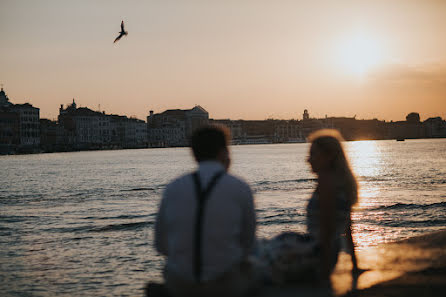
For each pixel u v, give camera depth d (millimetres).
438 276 6188
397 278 6086
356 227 23438
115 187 55719
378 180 55688
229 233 4098
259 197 41281
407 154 136750
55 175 80500
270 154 170500
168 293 4652
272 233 23375
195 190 4160
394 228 23078
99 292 13609
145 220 28156
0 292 13719
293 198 39812
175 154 192000
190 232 4070
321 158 5555
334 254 5742
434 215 26984
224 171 4332
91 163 125312
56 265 16875
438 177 57875
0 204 40469
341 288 5312
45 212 34219
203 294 4113
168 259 4309
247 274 4363
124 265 16656
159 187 54188
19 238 23047
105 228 25250
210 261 4047
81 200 42500
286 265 4977
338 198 5570
